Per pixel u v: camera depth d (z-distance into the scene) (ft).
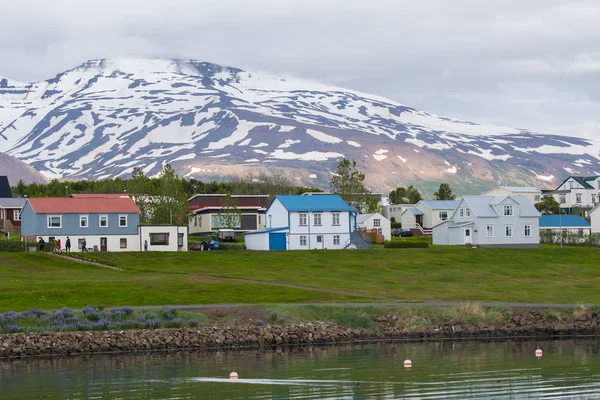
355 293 397.60
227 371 260.62
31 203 574.97
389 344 314.76
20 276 430.61
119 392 233.14
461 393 231.91
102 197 613.11
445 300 381.19
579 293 417.49
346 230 627.05
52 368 265.95
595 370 262.26
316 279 450.30
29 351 286.46
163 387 239.09
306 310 336.90
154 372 259.19
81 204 580.71
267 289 390.42
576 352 296.30
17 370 263.08
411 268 510.99
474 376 253.85
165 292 372.38
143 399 225.35
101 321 307.17
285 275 461.78
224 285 393.50
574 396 228.43
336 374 256.73
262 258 523.70
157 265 488.44
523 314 346.74
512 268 529.86
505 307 354.74
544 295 408.05
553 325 341.41
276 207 632.79
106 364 272.72
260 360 279.69
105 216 575.79
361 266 509.76
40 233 563.89
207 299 363.56
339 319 333.42
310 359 281.74
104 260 494.59
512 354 292.20
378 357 285.43
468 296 398.83
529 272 513.86
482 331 333.83
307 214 619.67
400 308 344.49
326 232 622.54
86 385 241.35
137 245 580.71
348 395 229.86
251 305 341.00
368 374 256.52
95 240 573.74
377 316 338.54
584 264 562.25
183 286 387.55
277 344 310.45
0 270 452.76
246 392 233.35
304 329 318.24
